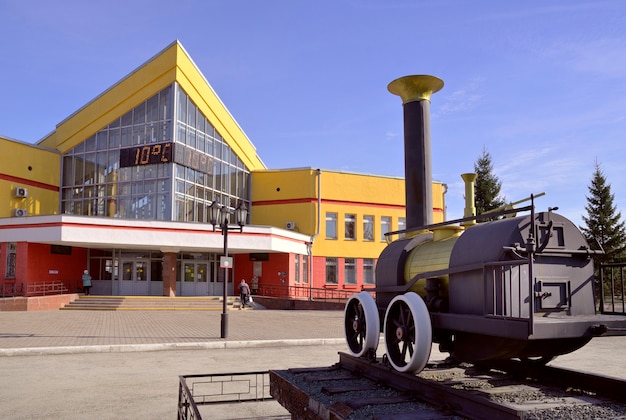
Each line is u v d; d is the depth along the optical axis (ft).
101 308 90.63
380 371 19.61
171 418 24.36
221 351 46.65
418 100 24.86
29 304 84.07
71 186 113.29
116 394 29.12
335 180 127.34
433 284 19.04
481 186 149.07
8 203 101.60
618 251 135.95
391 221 131.54
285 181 126.82
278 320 75.87
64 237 89.25
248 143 132.26
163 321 71.51
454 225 21.01
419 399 16.55
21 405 26.66
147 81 107.55
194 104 111.86
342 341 52.90
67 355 43.45
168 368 37.58
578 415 14.29
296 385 19.31
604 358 43.70
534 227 15.99
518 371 19.79
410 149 24.64
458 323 17.03
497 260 15.97
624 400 15.87
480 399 13.99
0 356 42.60
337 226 126.00
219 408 26.40
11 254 93.30
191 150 108.17
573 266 16.75
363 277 127.34
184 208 106.11
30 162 107.24
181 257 110.01
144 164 105.40
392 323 19.66
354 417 14.80
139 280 107.76
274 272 112.27
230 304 101.60
